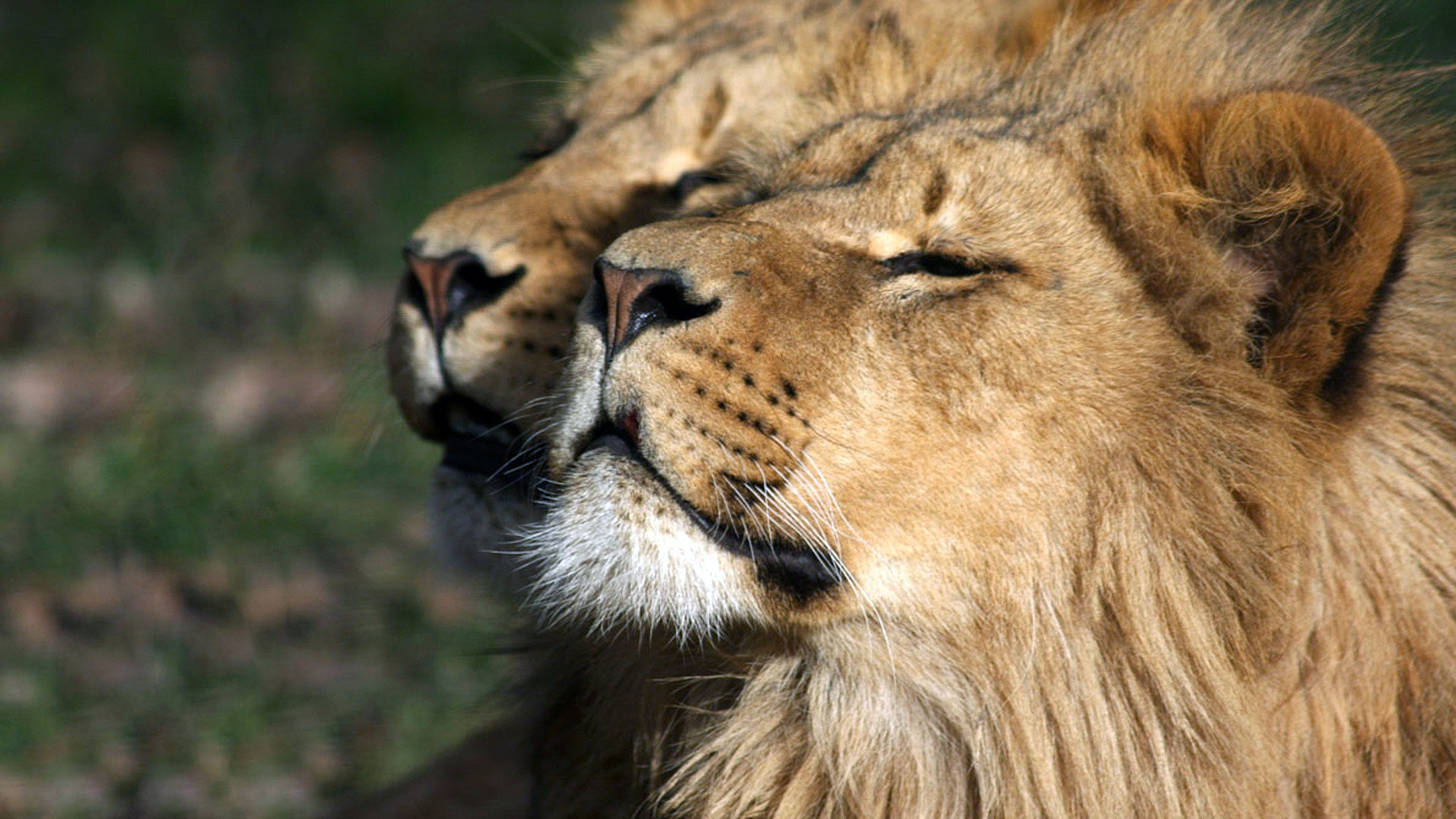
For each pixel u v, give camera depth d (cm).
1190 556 539
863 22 738
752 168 655
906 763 565
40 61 2417
